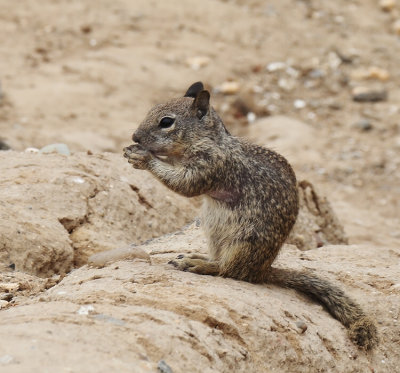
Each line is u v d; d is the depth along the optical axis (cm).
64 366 642
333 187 2450
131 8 3275
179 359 745
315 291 1046
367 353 999
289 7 3481
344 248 1315
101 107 2627
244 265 1020
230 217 1020
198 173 1012
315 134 2744
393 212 2312
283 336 892
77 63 2867
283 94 2955
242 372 813
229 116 2775
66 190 1258
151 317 804
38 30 3062
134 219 1306
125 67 2872
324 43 3266
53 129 2434
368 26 3428
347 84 3072
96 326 759
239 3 3450
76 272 1009
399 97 3023
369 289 1118
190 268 1022
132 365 679
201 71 2944
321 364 912
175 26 3198
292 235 1461
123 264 1010
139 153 1016
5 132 2334
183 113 1027
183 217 1396
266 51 3158
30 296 1009
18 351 664
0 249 1110
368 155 2653
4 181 1252
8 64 2823
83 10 3216
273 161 1052
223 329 847
